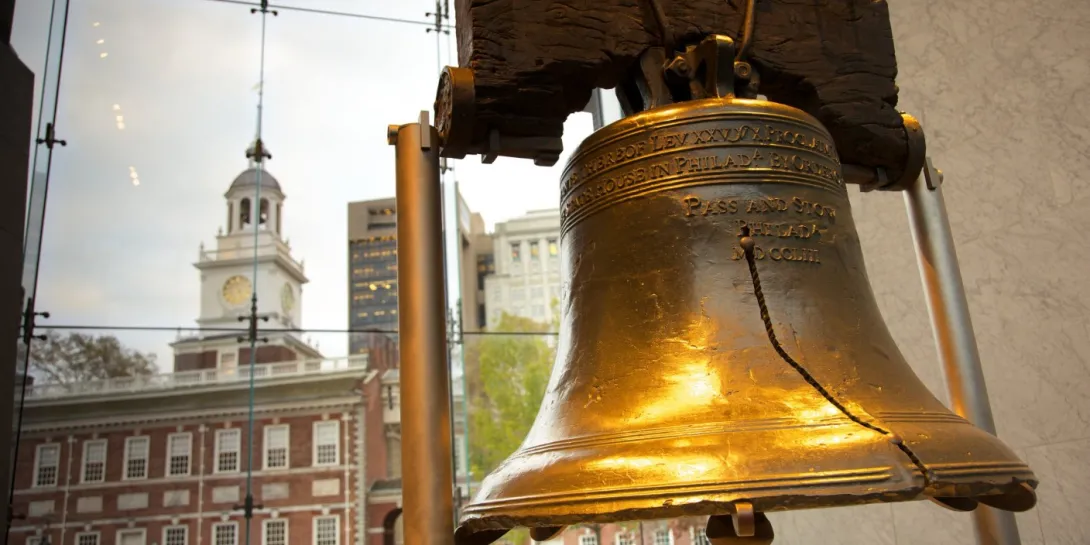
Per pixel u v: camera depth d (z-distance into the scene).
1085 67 4.17
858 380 1.53
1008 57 4.46
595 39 1.89
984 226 4.40
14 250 5.45
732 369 1.51
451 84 1.83
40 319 7.88
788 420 1.37
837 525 5.21
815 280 1.67
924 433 1.37
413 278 1.73
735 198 1.68
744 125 1.72
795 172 1.73
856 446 1.29
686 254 1.65
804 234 1.69
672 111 1.74
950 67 4.70
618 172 1.75
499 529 1.49
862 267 1.81
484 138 1.91
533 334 9.89
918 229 2.34
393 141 1.88
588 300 1.74
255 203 9.19
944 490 1.31
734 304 1.60
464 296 9.94
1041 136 4.26
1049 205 4.17
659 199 1.69
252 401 8.64
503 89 1.84
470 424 9.34
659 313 1.62
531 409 9.52
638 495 1.27
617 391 1.56
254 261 8.98
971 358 2.24
